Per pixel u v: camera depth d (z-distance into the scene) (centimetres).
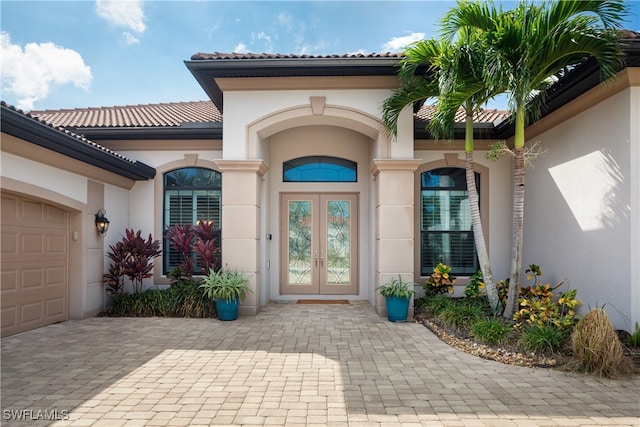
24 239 607
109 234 792
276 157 916
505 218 862
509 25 500
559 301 557
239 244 730
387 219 723
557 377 418
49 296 660
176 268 784
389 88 735
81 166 688
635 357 448
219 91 779
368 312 765
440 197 881
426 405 349
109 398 362
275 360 475
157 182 873
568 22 495
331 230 924
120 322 679
